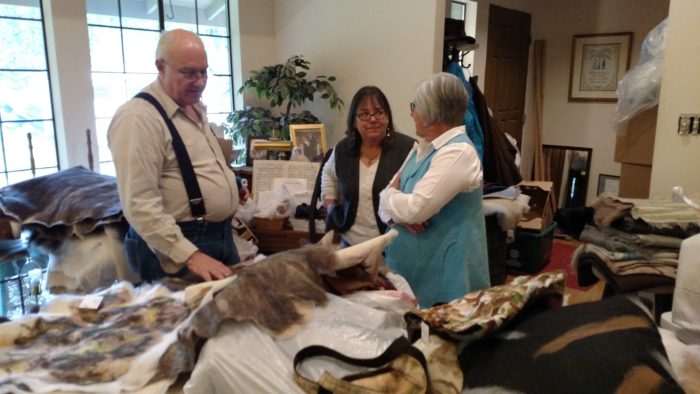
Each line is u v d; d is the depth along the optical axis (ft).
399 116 11.61
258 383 2.81
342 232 7.13
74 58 10.18
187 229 5.69
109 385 3.18
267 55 13.69
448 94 5.22
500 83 16.65
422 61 11.03
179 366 3.20
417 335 3.08
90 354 3.44
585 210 6.31
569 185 17.75
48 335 3.74
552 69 17.78
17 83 9.72
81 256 6.63
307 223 8.52
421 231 5.61
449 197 5.20
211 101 13.19
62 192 7.10
